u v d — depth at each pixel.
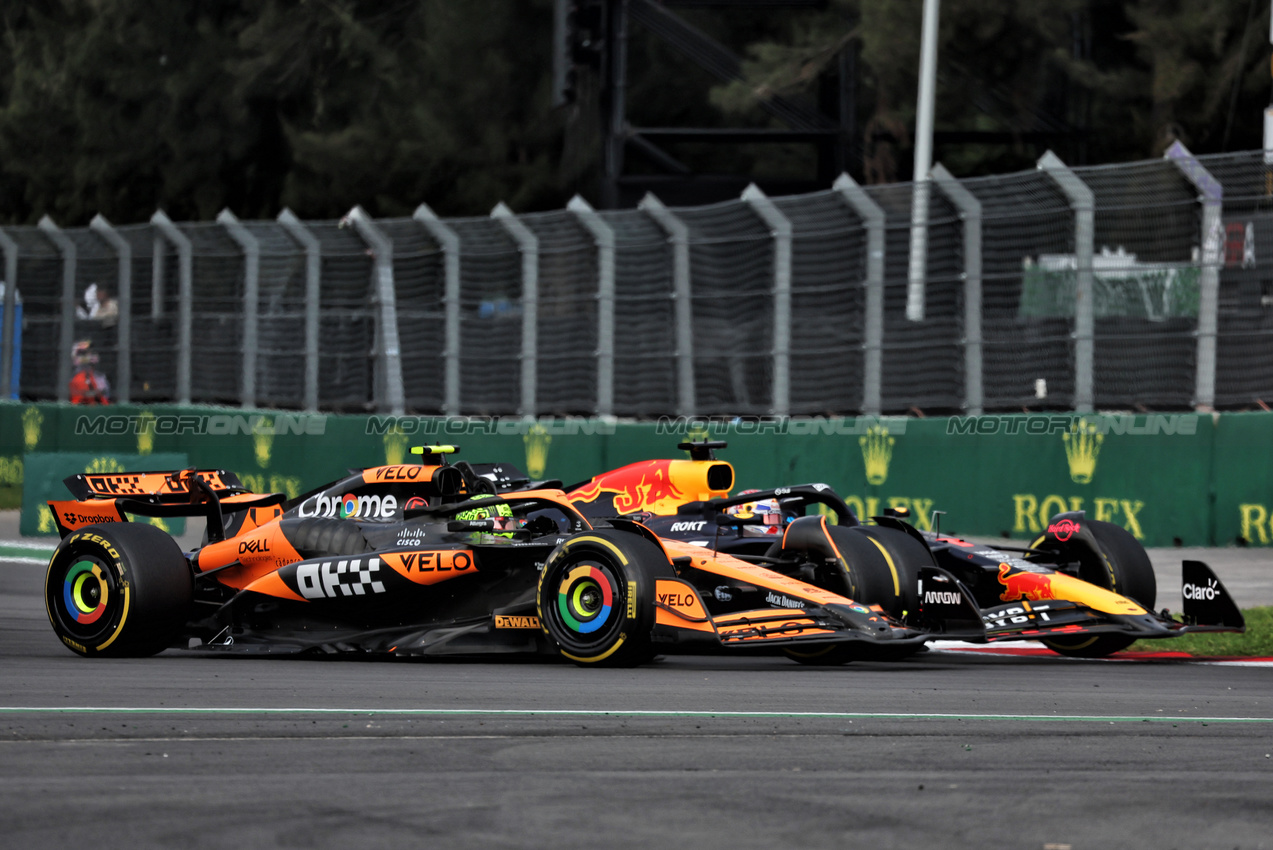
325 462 67.62
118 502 30.27
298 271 69.69
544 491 28.70
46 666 25.69
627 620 24.81
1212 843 12.57
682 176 102.12
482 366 65.19
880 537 29.50
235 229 71.44
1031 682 25.30
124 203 134.38
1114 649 31.53
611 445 60.78
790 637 25.08
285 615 29.17
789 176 126.19
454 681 23.38
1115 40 109.81
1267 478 48.34
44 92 139.62
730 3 104.88
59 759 15.41
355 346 68.62
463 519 29.05
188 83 127.12
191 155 129.00
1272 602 39.16
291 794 13.81
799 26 116.94
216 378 73.19
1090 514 51.34
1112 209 50.66
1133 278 50.56
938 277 53.81
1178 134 98.50
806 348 57.00
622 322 61.53
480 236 65.19
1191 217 49.78
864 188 55.34
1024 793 14.44
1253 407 49.25
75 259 79.88
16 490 80.81
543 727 18.09
